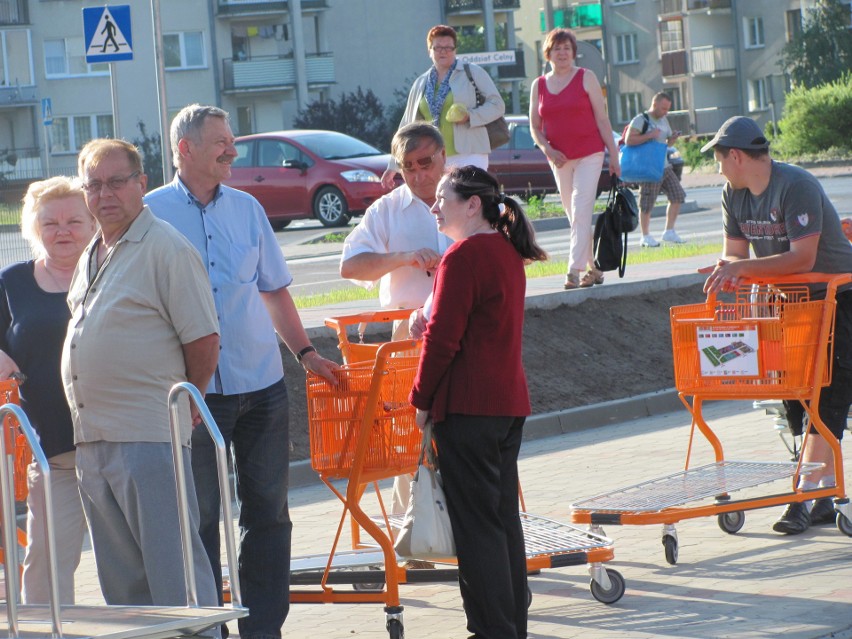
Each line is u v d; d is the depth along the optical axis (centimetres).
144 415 1274
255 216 1491
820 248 1883
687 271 3747
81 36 14388
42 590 1456
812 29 14712
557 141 3259
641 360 3189
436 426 1371
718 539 1883
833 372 1889
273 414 1467
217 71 14488
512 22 16075
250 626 1431
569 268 3359
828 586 1602
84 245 1496
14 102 14288
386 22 15288
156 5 3534
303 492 2378
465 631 1539
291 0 14562
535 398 2884
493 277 1353
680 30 17612
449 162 2741
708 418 2862
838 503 1853
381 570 1571
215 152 1445
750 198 1906
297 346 1505
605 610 1572
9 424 1407
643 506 1753
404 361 1489
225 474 1148
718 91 17500
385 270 1655
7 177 9231
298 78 14638
